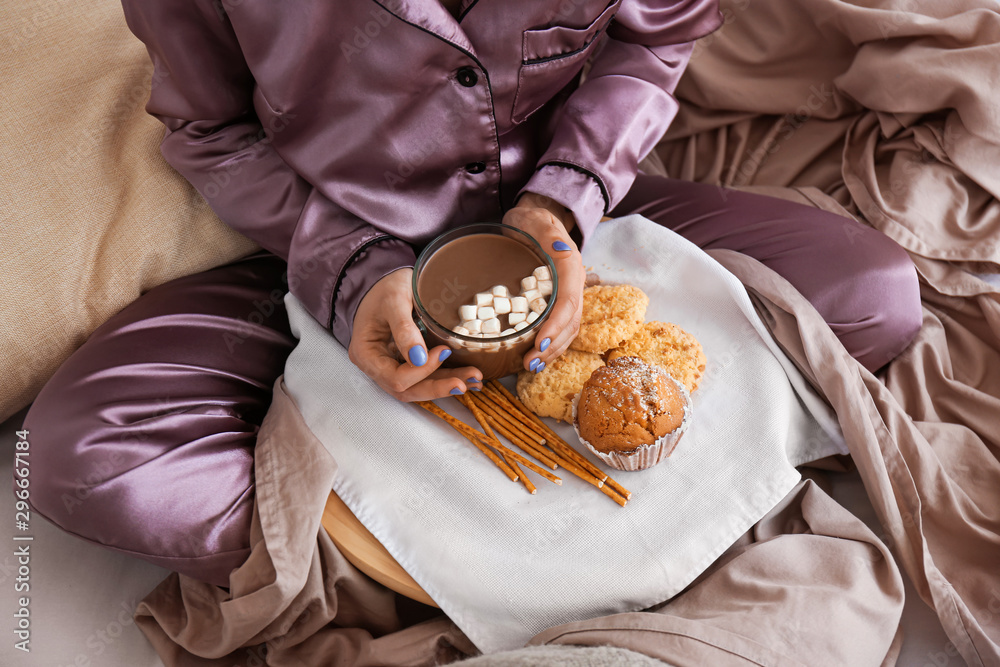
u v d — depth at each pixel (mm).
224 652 1204
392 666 1186
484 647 1053
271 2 979
